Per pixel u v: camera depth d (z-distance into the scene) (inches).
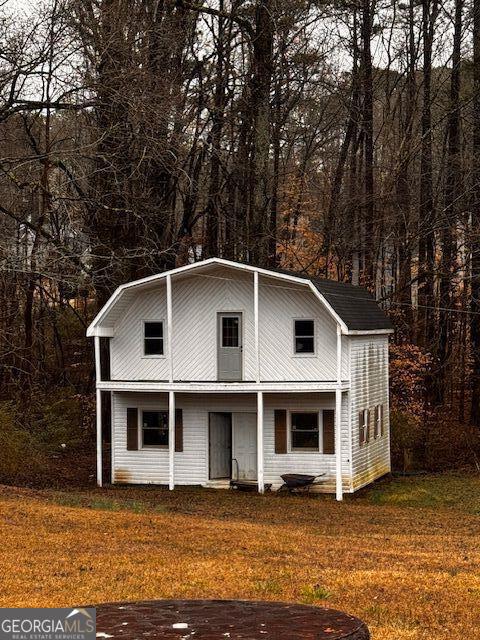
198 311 1301.7
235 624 299.6
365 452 1346.0
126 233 1483.8
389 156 1929.1
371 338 1389.0
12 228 1414.9
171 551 744.3
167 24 1445.6
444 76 1979.6
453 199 1701.5
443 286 1756.9
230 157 1813.5
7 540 765.9
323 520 1051.9
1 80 1148.5
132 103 1218.0
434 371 1784.0
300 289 1270.9
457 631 499.5
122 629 294.7
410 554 781.3
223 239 1948.8
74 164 1374.3
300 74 1792.6
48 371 1908.2
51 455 1541.6
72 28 1213.7
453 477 1453.0
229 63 1684.3
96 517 907.4
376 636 479.2
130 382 1298.0
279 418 1298.0
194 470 1328.7
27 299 1535.4
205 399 1328.7
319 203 1951.3
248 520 1031.6
